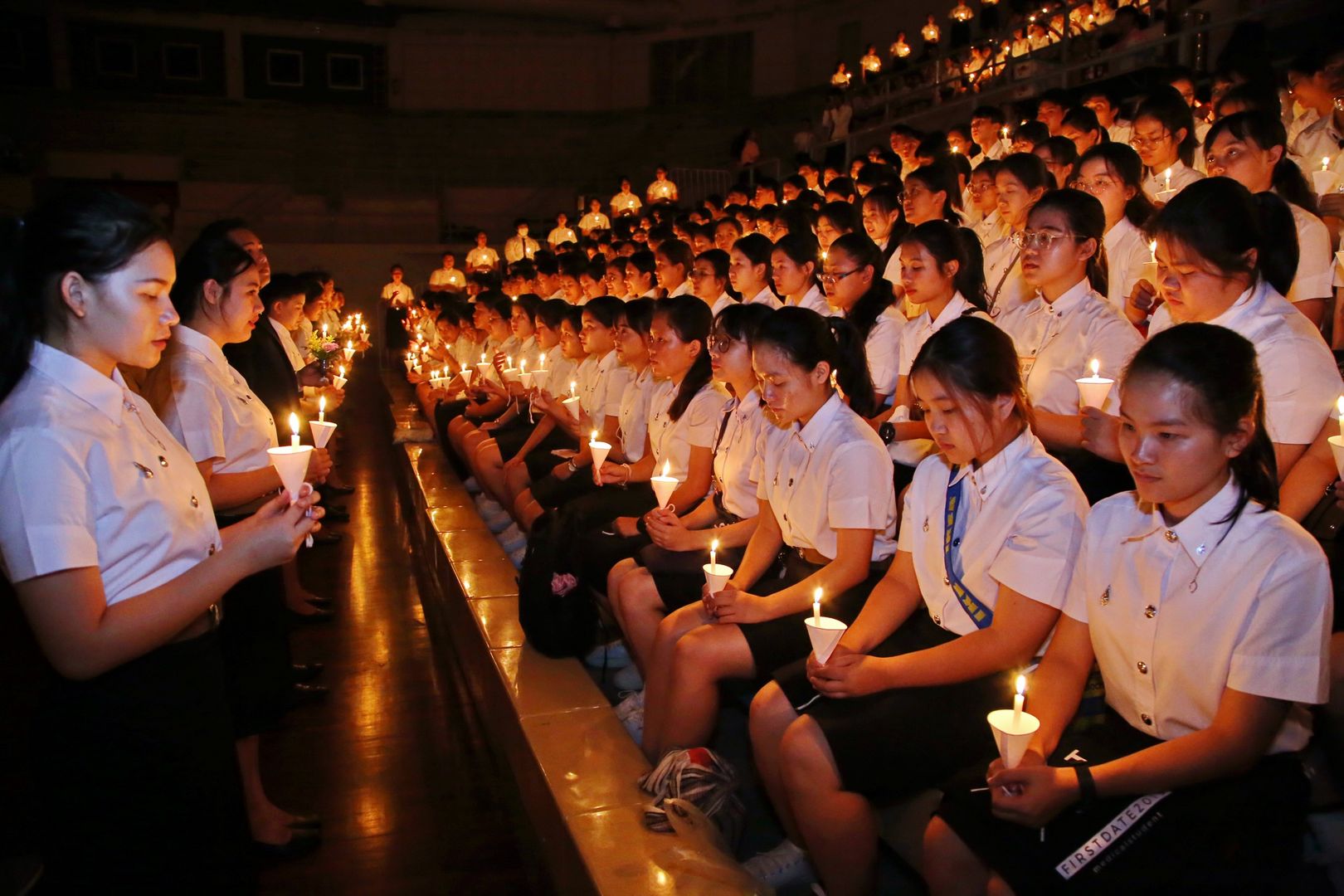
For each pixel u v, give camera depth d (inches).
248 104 699.4
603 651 132.2
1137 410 60.9
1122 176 127.9
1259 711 59.3
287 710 138.3
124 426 62.4
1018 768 61.2
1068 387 104.7
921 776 76.7
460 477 237.8
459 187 722.2
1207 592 61.7
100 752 61.7
